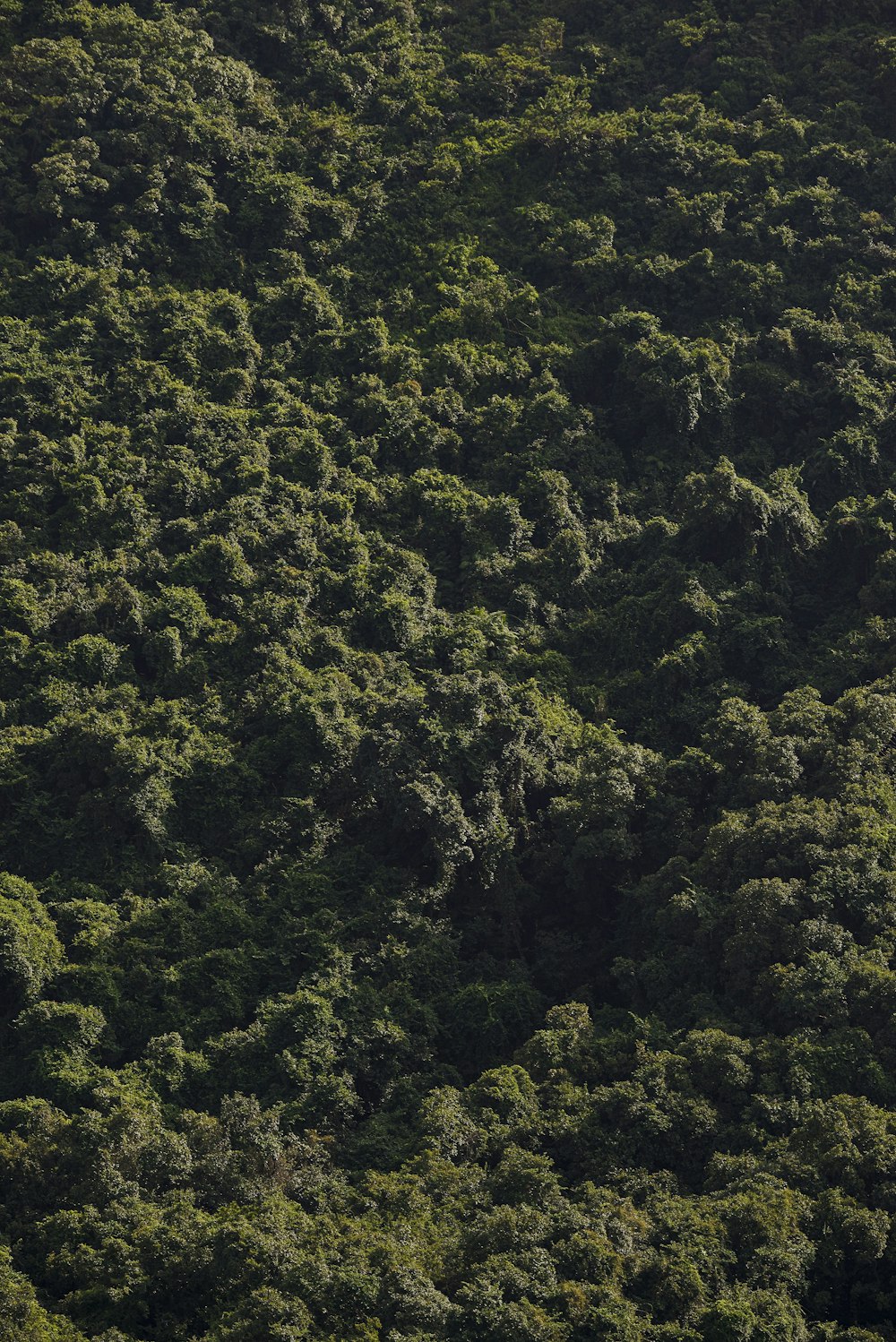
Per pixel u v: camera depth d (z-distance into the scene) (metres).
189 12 165.00
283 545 126.06
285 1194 89.44
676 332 146.75
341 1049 98.88
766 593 125.75
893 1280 82.81
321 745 112.94
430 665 120.06
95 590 121.56
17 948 100.12
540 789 113.44
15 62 156.00
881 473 134.25
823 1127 87.81
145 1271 84.00
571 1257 81.94
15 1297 81.56
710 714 117.94
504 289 147.62
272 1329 78.50
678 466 137.25
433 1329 79.31
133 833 110.44
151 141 151.00
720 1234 83.38
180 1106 96.50
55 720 115.19
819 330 141.62
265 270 148.25
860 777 107.94
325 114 162.38
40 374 133.50
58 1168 90.38
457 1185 88.88
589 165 158.62
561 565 128.12
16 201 147.50
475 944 108.06
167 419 133.00
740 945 99.31
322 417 136.50
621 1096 92.69
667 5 176.62
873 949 97.50
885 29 168.25
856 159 154.88
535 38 173.12
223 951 103.38
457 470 137.00
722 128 160.12
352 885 108.62
